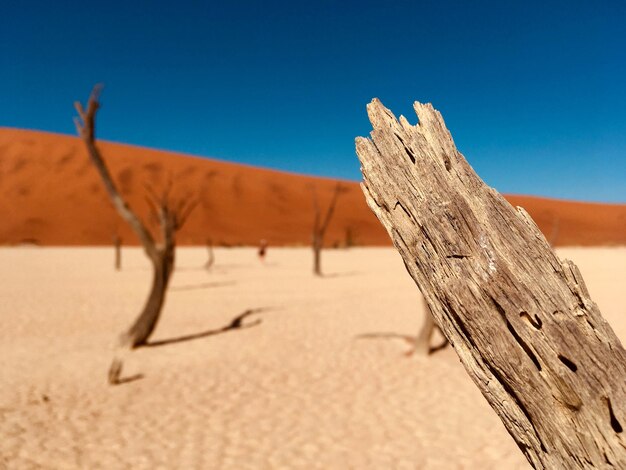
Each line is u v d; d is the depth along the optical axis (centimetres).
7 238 5450
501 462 505
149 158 7506
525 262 117
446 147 130
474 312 118
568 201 8869
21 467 488
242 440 554
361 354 894
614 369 110
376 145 134
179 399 680
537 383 114
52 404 657
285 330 1084
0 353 892
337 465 499
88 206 6312
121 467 492
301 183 7850
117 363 750
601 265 2695
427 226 123
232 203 7031
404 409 643
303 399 680
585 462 111
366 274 2348
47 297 1525
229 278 2164
